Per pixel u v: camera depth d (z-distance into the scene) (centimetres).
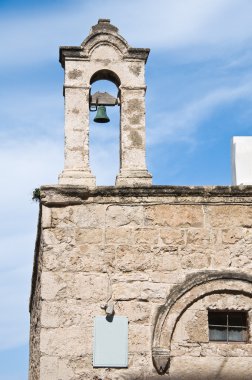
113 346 1505
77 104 1655
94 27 1697
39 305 1588
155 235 1572
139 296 1534
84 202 1583
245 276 1548
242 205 1598
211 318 1549
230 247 1573
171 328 1512
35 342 1742
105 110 1711
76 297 1527
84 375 1488
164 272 1550
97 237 1566
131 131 1648
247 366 1508
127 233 1570
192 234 1576
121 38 1694
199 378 1496
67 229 1566
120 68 1683
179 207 1591
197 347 1511
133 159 1631
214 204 1595
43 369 1484
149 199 1589
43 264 1541
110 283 1539
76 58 1677
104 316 1520
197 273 1552
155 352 1495
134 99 1667
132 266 1552
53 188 1580
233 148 1797
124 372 1494
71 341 1503
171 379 1492
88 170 1616
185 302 1529
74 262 1548
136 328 1517
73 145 1631
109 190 1583
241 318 1554
